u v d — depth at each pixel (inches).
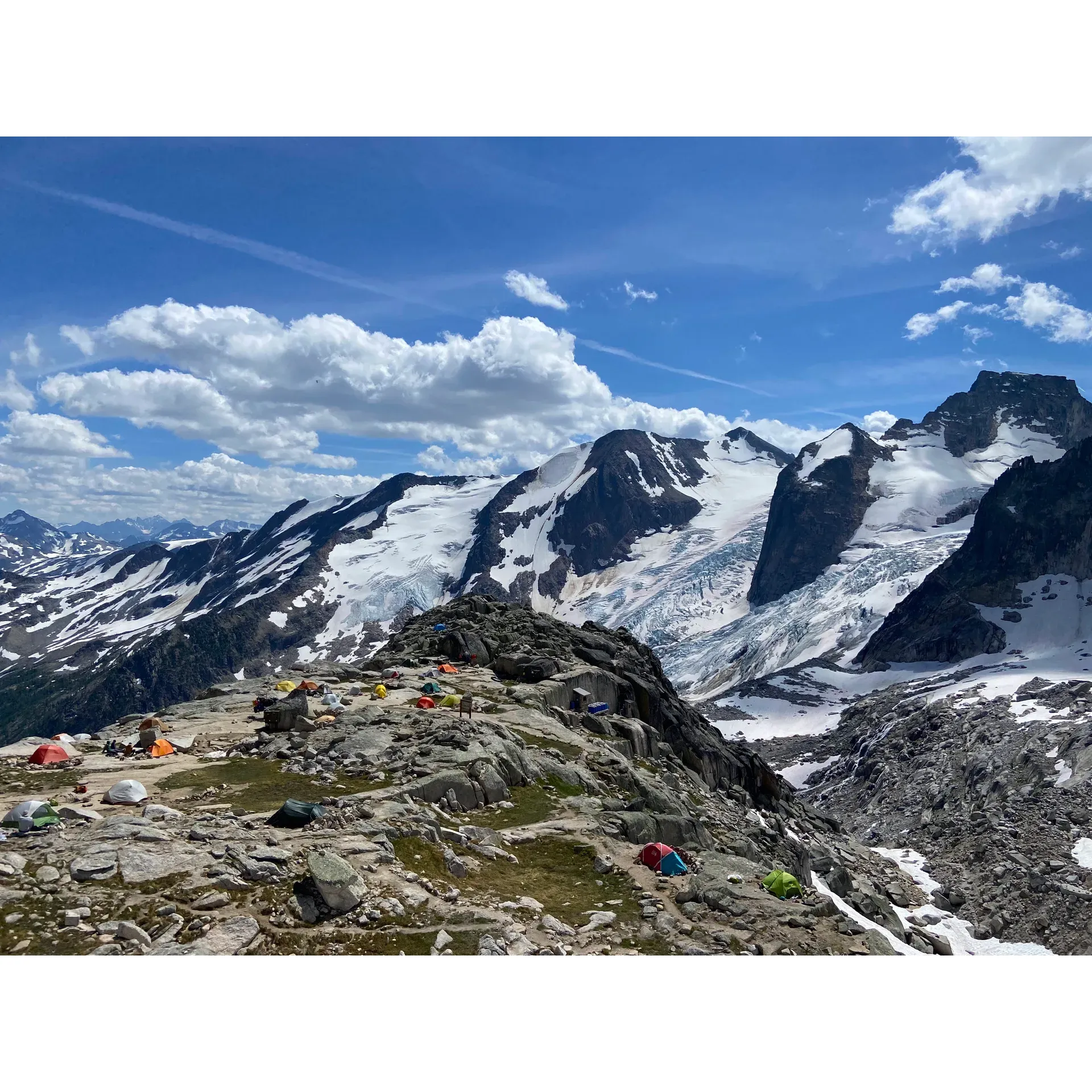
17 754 1277.1
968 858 2655.0
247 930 689.6
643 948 802.2
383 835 923.4
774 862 1496.1
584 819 1171.9
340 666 2222.0
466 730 1412.4
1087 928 1829.5
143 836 833.5
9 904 683.4
